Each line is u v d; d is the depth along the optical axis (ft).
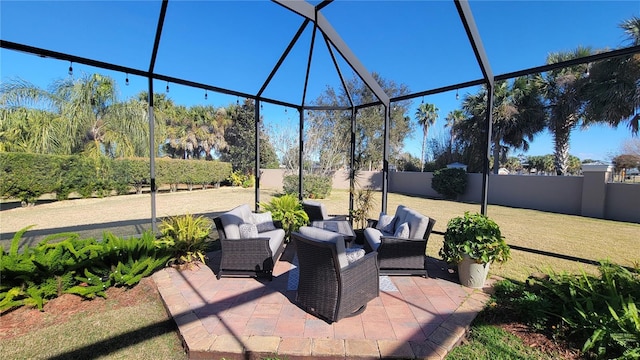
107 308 8.92
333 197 43.42
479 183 42.88
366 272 8.68
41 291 8.71
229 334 7.27
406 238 11.39
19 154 27.61
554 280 8.99
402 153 67.92
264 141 59.47
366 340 7.09
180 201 36.96
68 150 35.27
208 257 13.69
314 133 45.21
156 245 11.50
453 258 10.67
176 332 7.74
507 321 8.22
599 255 15.75
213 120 75.36
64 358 6.64
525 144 51.52
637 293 7.75
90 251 9.66
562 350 6.91
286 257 13.98
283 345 6.84
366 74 17.39
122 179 38.68
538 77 40.68
